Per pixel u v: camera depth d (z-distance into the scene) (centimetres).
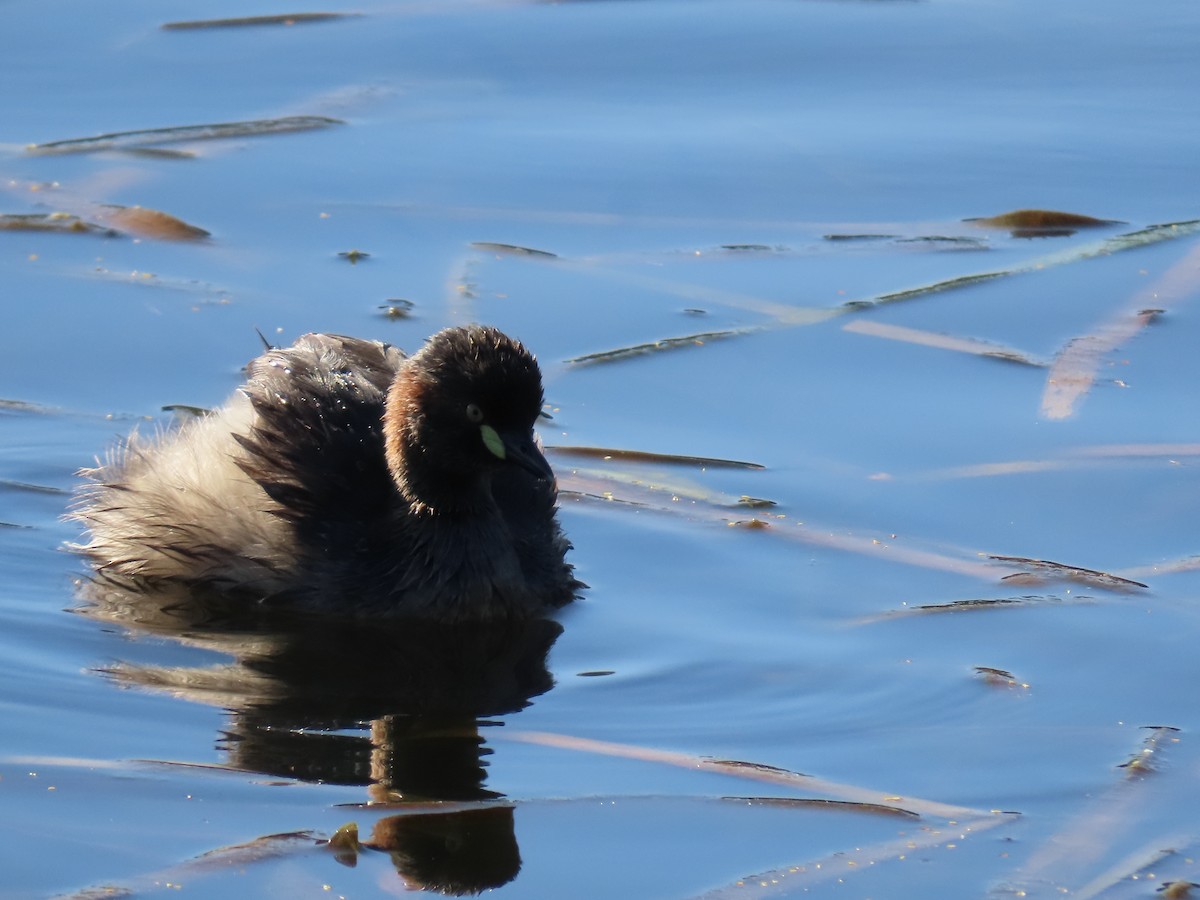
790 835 849
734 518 1245
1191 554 1167
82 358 1462
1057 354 1488
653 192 1827
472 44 2194
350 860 819
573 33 2236
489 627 1162
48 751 922
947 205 1808
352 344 1352
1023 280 1641
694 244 1722
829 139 1956
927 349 1503
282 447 1246
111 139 1912
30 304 1554
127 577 1220
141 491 1263
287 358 1312
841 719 974
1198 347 1493
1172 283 1623
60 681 1025
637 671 1047
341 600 1191
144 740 945
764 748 941
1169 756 922
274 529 1218
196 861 812
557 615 1132
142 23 2225
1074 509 1235
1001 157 1908
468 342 1198
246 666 1072
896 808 871
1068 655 1042
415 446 1191
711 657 1061
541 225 1750
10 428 1352
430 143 1930
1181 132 1958
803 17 2291
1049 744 938
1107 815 866
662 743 948
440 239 1714
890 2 2333
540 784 900
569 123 1988
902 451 1330
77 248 1673
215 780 895
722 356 1495
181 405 1394
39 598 1164
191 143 1909
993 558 1171
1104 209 1791
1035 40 2230
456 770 916
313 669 1070
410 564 1184
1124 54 2181
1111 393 1414
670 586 1163
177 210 1761
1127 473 1283
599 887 804
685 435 1362
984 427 1364
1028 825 858
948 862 823
